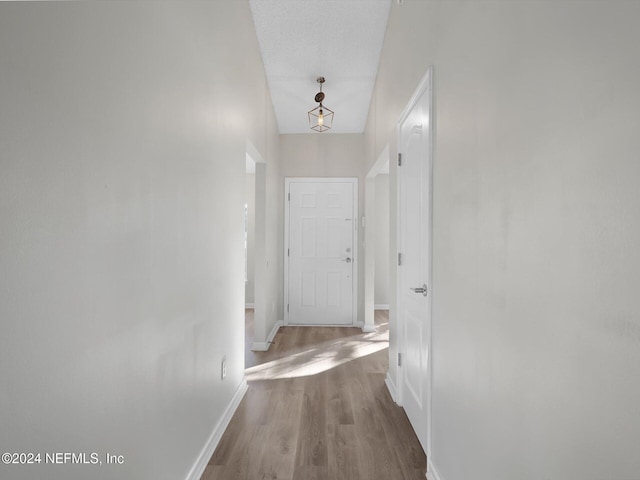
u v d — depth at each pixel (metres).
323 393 3.02
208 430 2.12
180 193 1.67
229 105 2.54
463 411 1.53
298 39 3.62
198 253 1.92
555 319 0.92
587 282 0.81
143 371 1.35
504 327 1.18
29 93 0.83
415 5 2.36
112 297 1.15
